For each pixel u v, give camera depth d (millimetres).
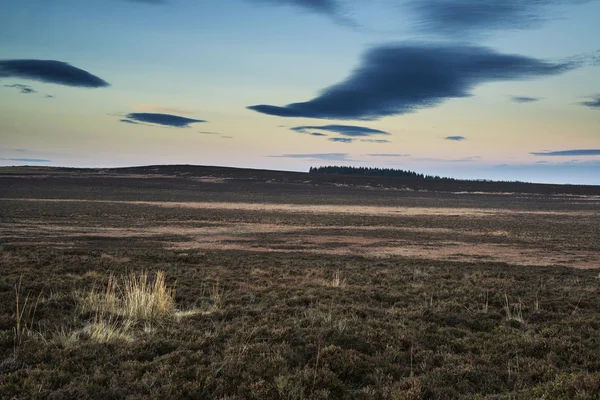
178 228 36844
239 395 5340
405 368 6453
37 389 5387
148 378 5703
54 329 7863
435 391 5688
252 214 52844
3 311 8586
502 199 101125
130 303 9234
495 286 13812
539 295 12508
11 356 6434
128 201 68688
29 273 13328
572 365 6816
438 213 62406
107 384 5719
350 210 63812
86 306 9383
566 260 23516
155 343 7078
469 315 9953
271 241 29938
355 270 17734
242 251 24703
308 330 7875
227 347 6992
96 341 7164
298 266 18656
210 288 12766
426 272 16906
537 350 7469
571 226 45750
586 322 9219
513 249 27953
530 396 5590
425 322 9078
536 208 77438
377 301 11508
